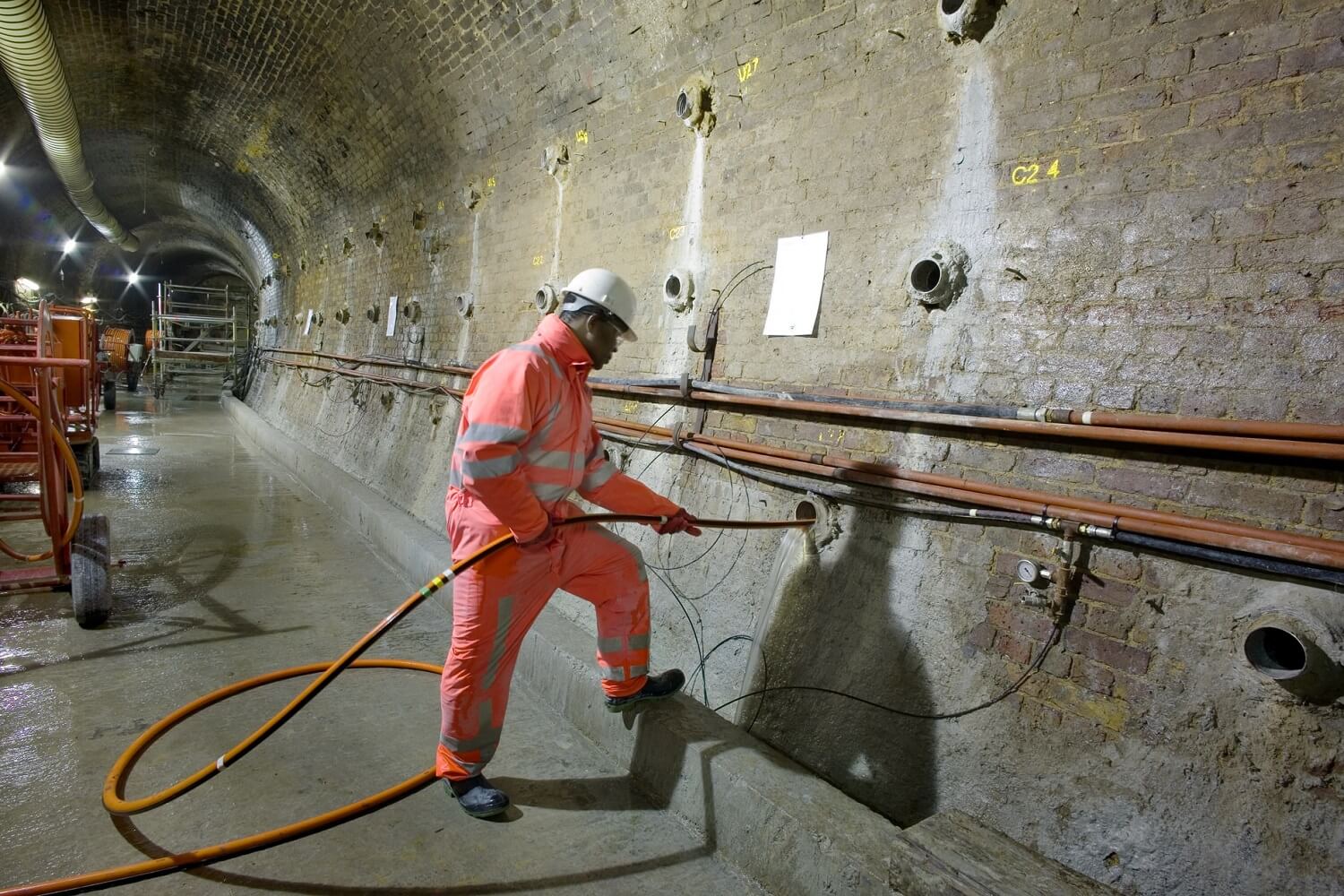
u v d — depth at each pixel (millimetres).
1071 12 2555
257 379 16078
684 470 4215
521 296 5918
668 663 3959
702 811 2564
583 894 2275
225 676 3703
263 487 8523
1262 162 2123
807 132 3516
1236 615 2115
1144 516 2270
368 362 8844
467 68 5957
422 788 2746
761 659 3406
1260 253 2121
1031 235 2662
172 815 2545
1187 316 2266
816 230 3467
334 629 4445
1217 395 2188
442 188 7316
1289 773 1958
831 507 3314
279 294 15281
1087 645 2408
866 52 3246
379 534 6195
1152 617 2275
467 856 2408
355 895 2205
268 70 8406
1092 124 2502
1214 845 2039
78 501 4203
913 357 3031
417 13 5906
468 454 2148
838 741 2969
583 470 2570
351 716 3334
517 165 5980
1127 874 2164
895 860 1921
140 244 22547
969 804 2547
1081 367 2512
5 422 6297
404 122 7324
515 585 2418
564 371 2396
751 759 2566
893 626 2957
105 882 2123
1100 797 2275
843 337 3326
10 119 11031
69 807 2559
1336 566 1879
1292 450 1974
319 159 9609
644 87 4520
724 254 3980
